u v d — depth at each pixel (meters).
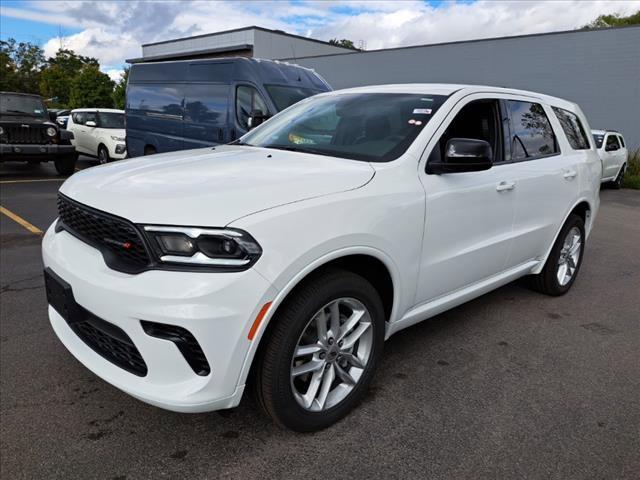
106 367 2.38
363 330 2.71
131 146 11.09
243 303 2.10
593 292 5.03
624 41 16.42
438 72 21.03
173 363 2.14
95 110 15.54
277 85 8.65
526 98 4.11
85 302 2.30
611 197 12.94
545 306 4.55
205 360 2.13
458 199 3.12
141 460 2.37
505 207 3.58
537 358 3.53
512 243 3.77
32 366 3.16
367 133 3.21
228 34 33.41
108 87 46.50
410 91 3.55
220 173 2.62
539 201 3.99
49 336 3.58
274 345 2.30
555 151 4.36
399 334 3.84
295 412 2.45
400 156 2.94
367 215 2.54
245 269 2.11
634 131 16.62
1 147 11.12
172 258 2.10
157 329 2.12
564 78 17.84
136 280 2.12
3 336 3.56
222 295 2.06
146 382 2.22
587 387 3.15
